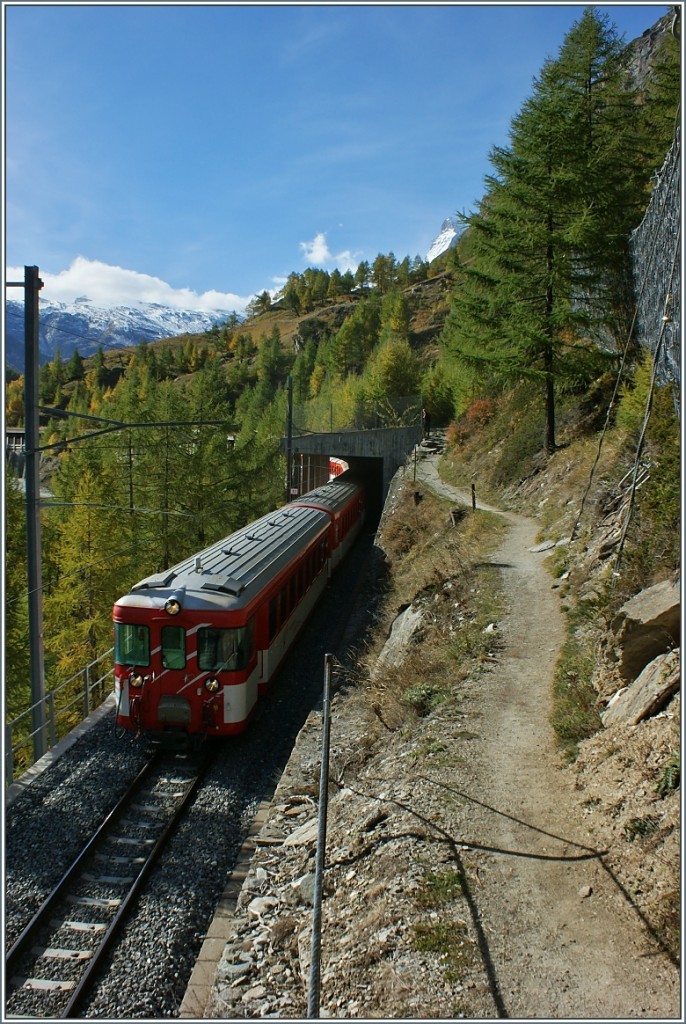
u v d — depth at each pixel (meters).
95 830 10.98
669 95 31.08
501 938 6.64
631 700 9.05
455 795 9.13
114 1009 7.59
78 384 152.50
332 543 26.03
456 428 41.91
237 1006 7.02
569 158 25.70
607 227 25.08
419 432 44.19
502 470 30.92
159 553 32.94
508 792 8.98
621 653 9.62
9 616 29.84
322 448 45.81
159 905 9.29
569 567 16.62
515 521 24.09
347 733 13.52
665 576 10.69
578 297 27.20
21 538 33.69
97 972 8.12
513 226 25.94
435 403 52.69
